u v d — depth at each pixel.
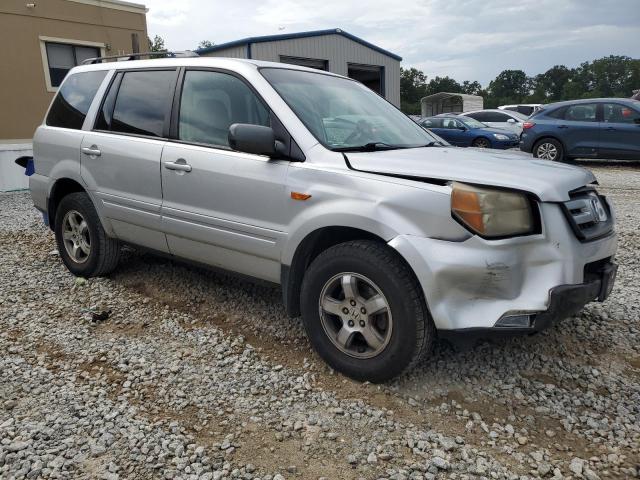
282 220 3.35
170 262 5.33
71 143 4.76
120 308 4.31
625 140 12.49
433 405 2.95
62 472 2.41
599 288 3.09
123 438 2.65
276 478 2.38
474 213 2.76
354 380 3.18
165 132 4.10
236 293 4.56
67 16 16.69
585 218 3.01
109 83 4.66
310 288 3.26
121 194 4.36
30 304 4.40
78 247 4.99
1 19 15.42
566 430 2.75
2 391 3.08
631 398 3.01
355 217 3.01
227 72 3.82
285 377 3.24
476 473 2.42
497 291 2.79
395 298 2.91
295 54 20.44
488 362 3.38
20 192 11.33
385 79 24.23
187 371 3.31
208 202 3.74
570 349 3.55
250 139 3.19
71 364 3.41
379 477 2.40
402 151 3.46
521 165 3.21
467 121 18.42
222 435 2.70
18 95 16.02
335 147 3.35
